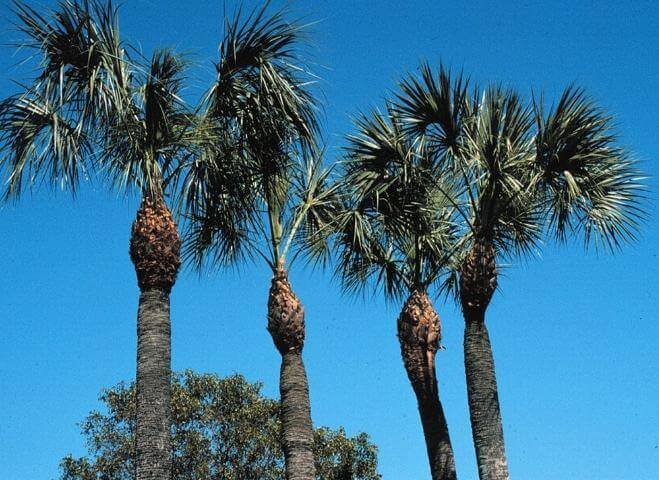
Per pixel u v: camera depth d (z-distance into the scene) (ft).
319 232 47.98
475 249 42.70
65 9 36.29
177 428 78.13
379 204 47.39
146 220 36.81
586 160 40.88
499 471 40.19
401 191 46.78
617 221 42.19
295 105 39.52
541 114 40.96
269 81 38.91
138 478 33.94
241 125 40.63
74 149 37.55
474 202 42.83
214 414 78.64
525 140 42.32
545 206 43.04
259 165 42.80
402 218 47.65
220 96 39.75
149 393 34.91
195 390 80.43
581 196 41.34
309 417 42.47
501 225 46.55
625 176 41.98
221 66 39.29
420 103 42.32
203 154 39.63
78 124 36.52
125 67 37.47
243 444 77.66
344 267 51.16
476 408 41.22
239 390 81.00
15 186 37.11
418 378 46.93
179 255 37.11
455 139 42.80
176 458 76.43
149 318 35.88
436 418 46.32
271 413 80.48
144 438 34.35
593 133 40.83
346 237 49.62
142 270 36.40
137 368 35.45
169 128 38.17
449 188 46.47
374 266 51.39
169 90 38.45
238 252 45.88
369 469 78.07
